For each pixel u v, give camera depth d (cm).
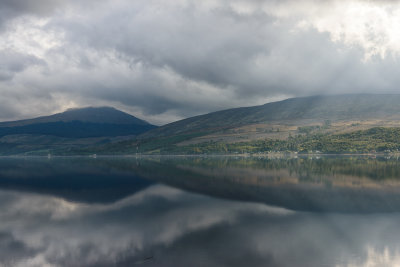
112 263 2569
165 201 5153
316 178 8025
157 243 2986
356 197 5250
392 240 2969
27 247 2994
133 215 4169
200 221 3766
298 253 2655
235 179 8162
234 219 3834
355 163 13988
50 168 14112
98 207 4784
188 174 9838
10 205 5047
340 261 2486
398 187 6334
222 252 2706
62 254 2797
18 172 11831
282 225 3534
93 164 17400
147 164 16475
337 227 3431
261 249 2770
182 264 2502
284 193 5753
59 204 5100
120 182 7950
